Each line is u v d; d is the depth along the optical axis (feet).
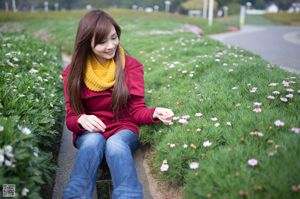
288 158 6.55
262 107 9.51
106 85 8.30
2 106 8.66
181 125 9.39
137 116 8.46
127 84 8.58
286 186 5.83
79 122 8.02
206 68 14.53
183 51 20.03
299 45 38.27
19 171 6.34
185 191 7.20
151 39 29.30
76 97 8.29
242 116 8.91
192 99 10.94
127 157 7.15
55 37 43.86
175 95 12.01
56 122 10.46
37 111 9.34
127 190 6.63
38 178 6.54
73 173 6.99
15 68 12.61
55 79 13.07
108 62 8.45
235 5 172.24
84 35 7.75
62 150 10.53
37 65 14.19
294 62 24.93
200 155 7.89
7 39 19.97
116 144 7.39
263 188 6.01
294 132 7.70
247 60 16.08
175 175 7.85
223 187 6.31
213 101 10.51
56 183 8.69
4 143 6.51
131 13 95.45
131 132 8.25
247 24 103.65
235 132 8.22
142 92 8.73
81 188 6.68
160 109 8.25
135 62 8.96
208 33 60.90
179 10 200.54
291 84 10.93
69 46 34.01
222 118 9.32
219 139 8.38
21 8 185.26
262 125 8.20
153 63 18.30
